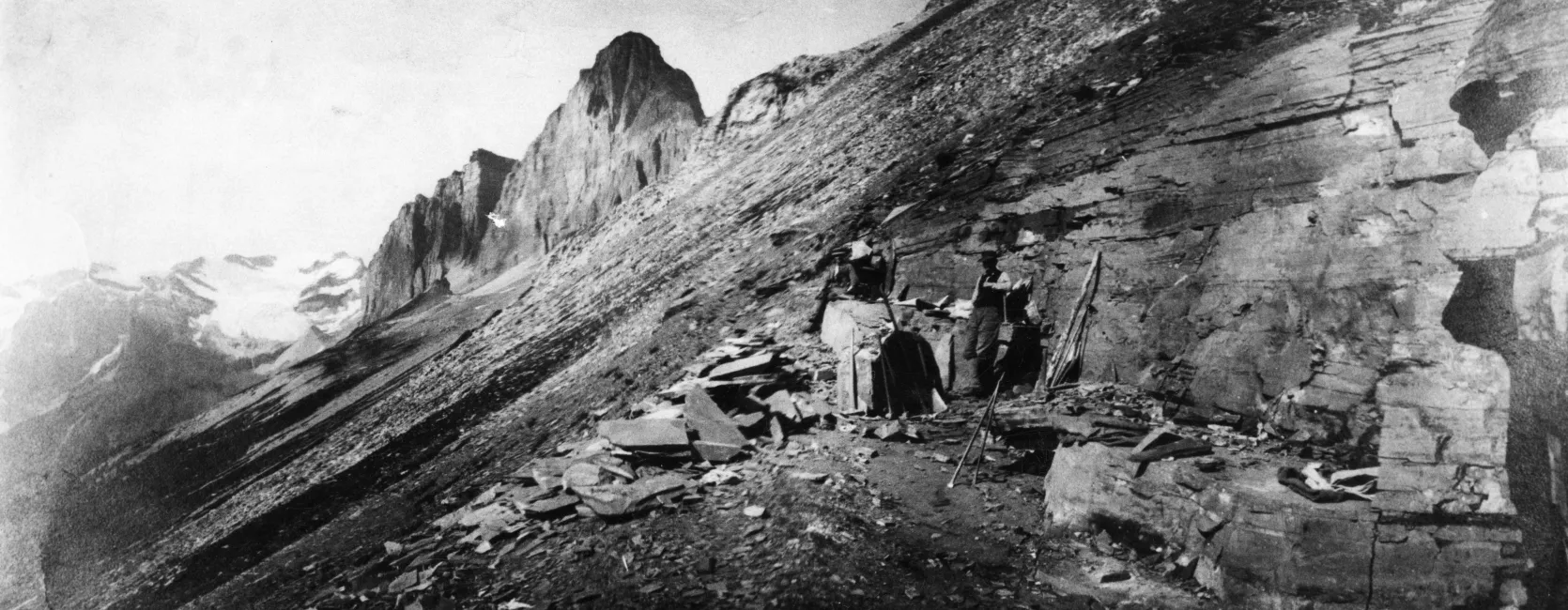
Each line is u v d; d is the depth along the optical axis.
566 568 5.43
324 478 24.27
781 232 18.92
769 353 11.02
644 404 9.57
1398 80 7.26
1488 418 4.68
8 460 32.97
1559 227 3.73
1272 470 5.34
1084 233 10.20
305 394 57.12
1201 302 8.04
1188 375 7.65
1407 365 5.60
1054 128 12.97
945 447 7.86
